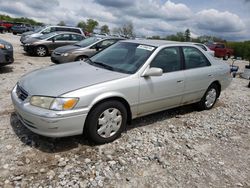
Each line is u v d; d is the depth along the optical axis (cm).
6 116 454
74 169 319
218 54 2809
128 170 329
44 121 327
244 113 612
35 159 332
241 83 1062
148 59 432
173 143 414
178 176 328
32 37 1484
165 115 540
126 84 392
